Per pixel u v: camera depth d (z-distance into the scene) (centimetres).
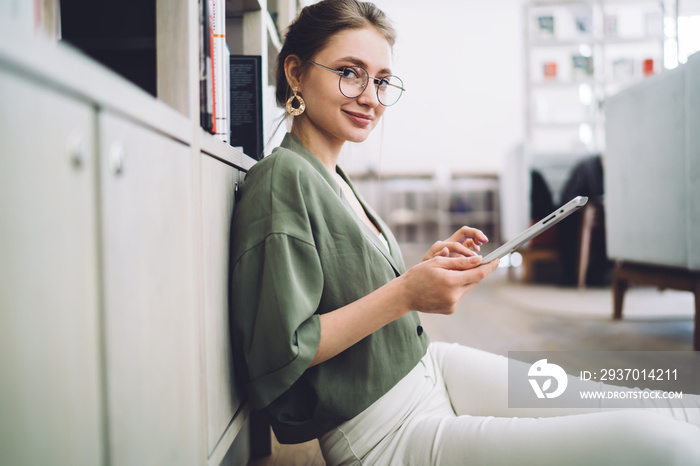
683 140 224
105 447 37
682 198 221
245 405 77
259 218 67
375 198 759
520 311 298
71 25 61
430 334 238
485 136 829
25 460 29
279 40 157
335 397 69
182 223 53
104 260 37
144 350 43
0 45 26
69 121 33
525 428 62
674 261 224
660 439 51
